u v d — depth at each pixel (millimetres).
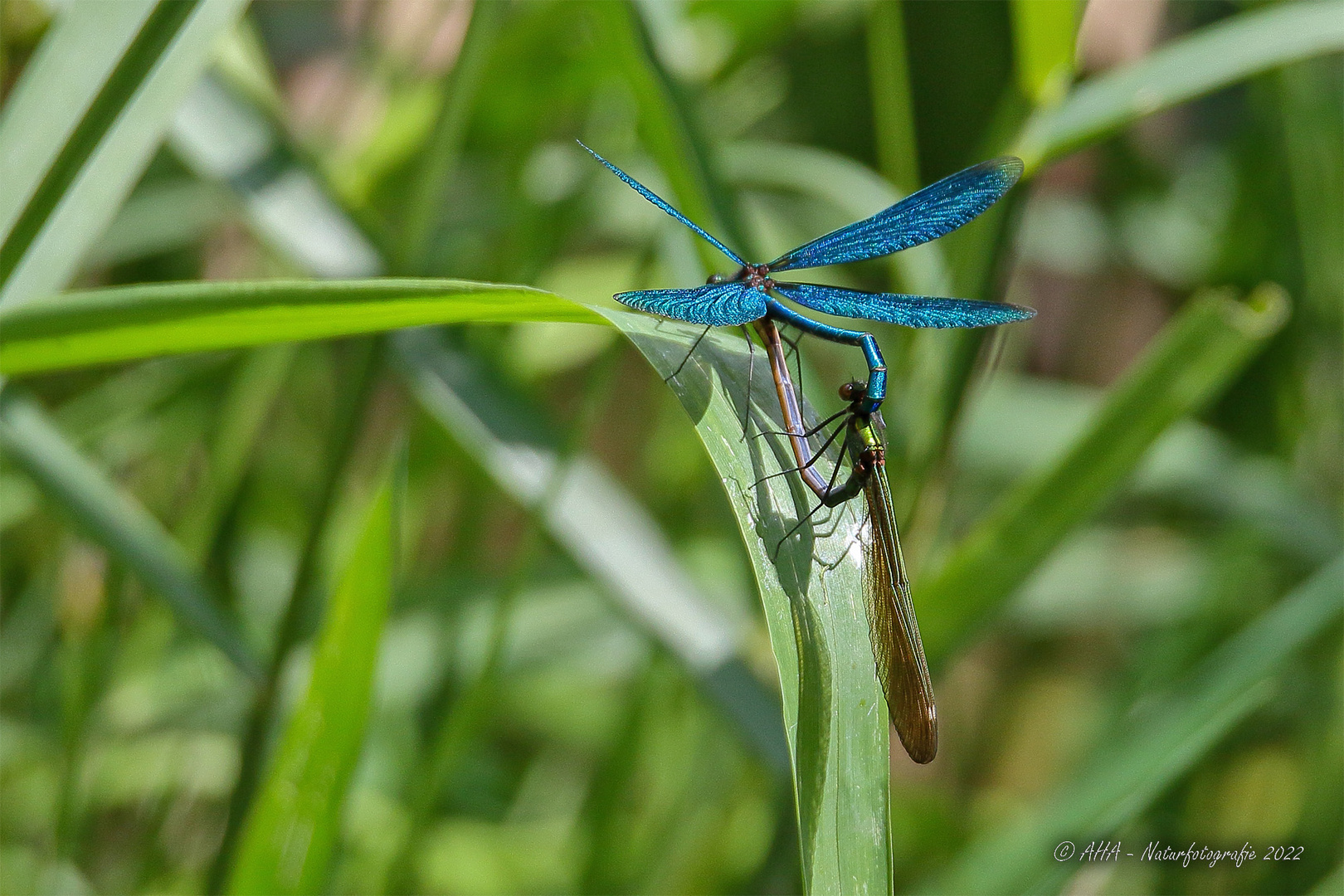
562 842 881
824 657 763
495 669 819
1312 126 900
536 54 857
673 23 824
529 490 821
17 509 854
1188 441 896
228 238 900
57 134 765
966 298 809
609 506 825
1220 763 887
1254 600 894
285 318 753
